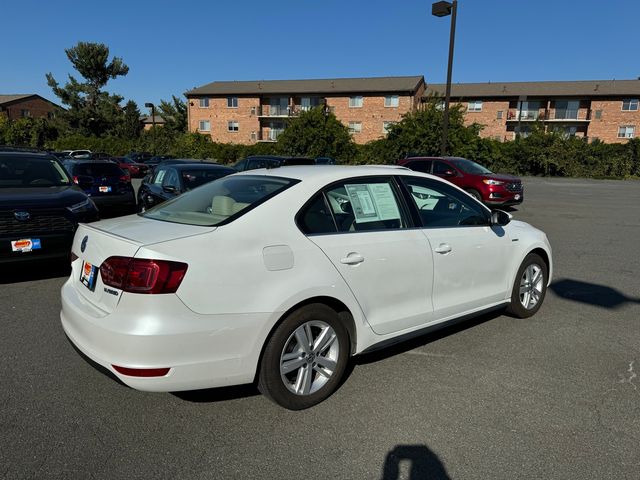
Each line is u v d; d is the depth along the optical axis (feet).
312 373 10.30
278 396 9.71
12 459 8.41
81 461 8.39
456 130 100.01
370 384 11.34
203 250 8.88
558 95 147.23
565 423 9.76
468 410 10.23
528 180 98.02
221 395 10.73
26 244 18.13
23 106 234.99
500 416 10.00
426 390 11.07
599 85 153.99
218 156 142.31
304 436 9.24
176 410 10.09
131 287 8.46
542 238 16.12
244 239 9.34
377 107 155.22
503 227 14.89
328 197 10.91
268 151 125.08
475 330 14.93
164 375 8.49
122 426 9.48
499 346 13.67
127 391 10.84
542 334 14.64
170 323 8.42
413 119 103.71
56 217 18.88
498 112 153.28
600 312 16.76
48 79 179.11
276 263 9.48
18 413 9.86
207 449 8.81
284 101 167.94
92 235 10.05
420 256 11.93
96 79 184.65
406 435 9.31
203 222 9.92
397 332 11.73
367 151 112.68
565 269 23.07
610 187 79.30
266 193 10.45
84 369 11.87
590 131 147.23
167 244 8.77
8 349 12.98
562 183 89.66
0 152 22.85
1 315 15.67
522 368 12.26
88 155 89.10
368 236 11.09
